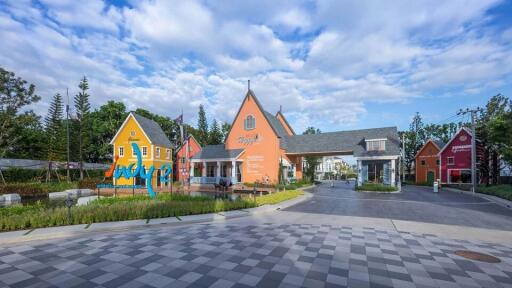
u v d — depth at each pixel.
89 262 6.54
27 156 42.47
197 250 7.49
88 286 5.25
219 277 5.67
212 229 10.23
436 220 12.45
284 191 24.88
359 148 34.06
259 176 35.97
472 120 29.48
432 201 20.31
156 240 8.56
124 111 51.84
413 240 8.71
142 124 36.62
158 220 11.55
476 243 8.45
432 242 8.50
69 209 10.76
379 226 10.91
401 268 6.24
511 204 17.64
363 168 33.00
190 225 11.09
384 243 8.32
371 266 6.34
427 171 47.31
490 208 16.83
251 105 37.28
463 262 6.69
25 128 40.84
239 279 5.57
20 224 9.80
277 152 35.00
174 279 5.57
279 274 5.84
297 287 5.21
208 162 39.66
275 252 7.35
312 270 6.08
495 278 5.74
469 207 17.17
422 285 5.36
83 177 40.03
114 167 22.27
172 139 62.25
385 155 31.27
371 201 20.08
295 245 8.04
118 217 11.65
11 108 32.06
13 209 11.91
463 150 40.00
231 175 38.09
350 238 8.91
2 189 24.08
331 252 7.37
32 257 6.92
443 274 5.92
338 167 99.81
